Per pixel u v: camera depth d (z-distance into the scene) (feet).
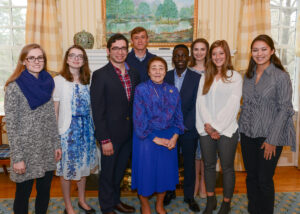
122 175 7.63
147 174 6.68
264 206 6.44
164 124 6.75
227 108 6.52
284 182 10.57
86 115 7.05
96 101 6.68
